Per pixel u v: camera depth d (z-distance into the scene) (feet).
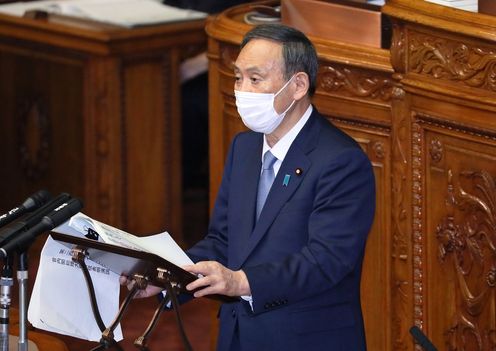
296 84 36.73
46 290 36.29
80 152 71.00
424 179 43.50
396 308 45.91
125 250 33.40
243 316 38.06
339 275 36.04
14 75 73.31
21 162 74.23
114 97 69.36
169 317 62.28
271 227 37.11
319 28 49.14
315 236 36.14
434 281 44.04
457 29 40.19
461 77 40.91
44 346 39.52
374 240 46.68
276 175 37.42
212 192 53.83
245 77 36.68
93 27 69.46
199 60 73.26
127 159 70.79
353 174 36.58
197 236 76.07
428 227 43.75
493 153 40.65
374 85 45.52
